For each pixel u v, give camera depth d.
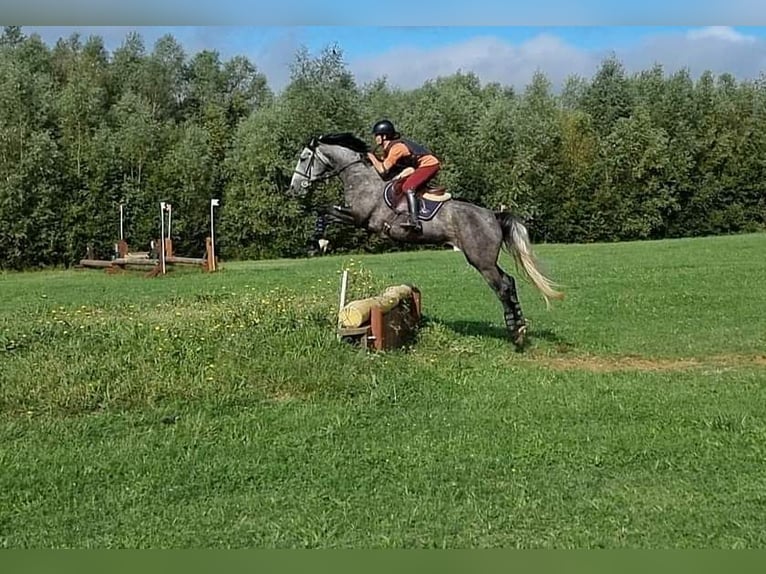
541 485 5.37
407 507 5.03
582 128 46.38
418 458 5.91
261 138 39.31
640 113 45.84
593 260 24.64
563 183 44.38
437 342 10.23
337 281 17.33
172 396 7.45
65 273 28.48
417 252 35.66
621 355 9.95
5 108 35.84
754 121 46.38
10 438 6.51
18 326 10.32
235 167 39.69
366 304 9.10
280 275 22.56
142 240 37.06
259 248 39.66
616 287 16.66
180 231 38.12
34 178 34.50
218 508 5.08
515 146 44.78
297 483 5.50
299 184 10.01
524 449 6.07
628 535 4.61
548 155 44.56
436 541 4.56
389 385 7.91
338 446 6.23
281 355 8.47
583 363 9.54
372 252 39.25
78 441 6.42
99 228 35.66
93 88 40.06
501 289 9.93
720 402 7.37
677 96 47.75
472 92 53.06
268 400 7.56
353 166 9.78
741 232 46.22
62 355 8.44
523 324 10.08
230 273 24.05
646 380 8.41
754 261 22.33
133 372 7.86
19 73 36.69
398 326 9.84
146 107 42.22
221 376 7.86
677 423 6.71
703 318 12.51
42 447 6.28
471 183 44.31
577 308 13.81
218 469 5.75
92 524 4.89
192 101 56.75
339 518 4.89
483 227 9.66
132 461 5.92
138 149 38.28
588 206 44.16
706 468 5.65
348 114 41.03
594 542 4.52
